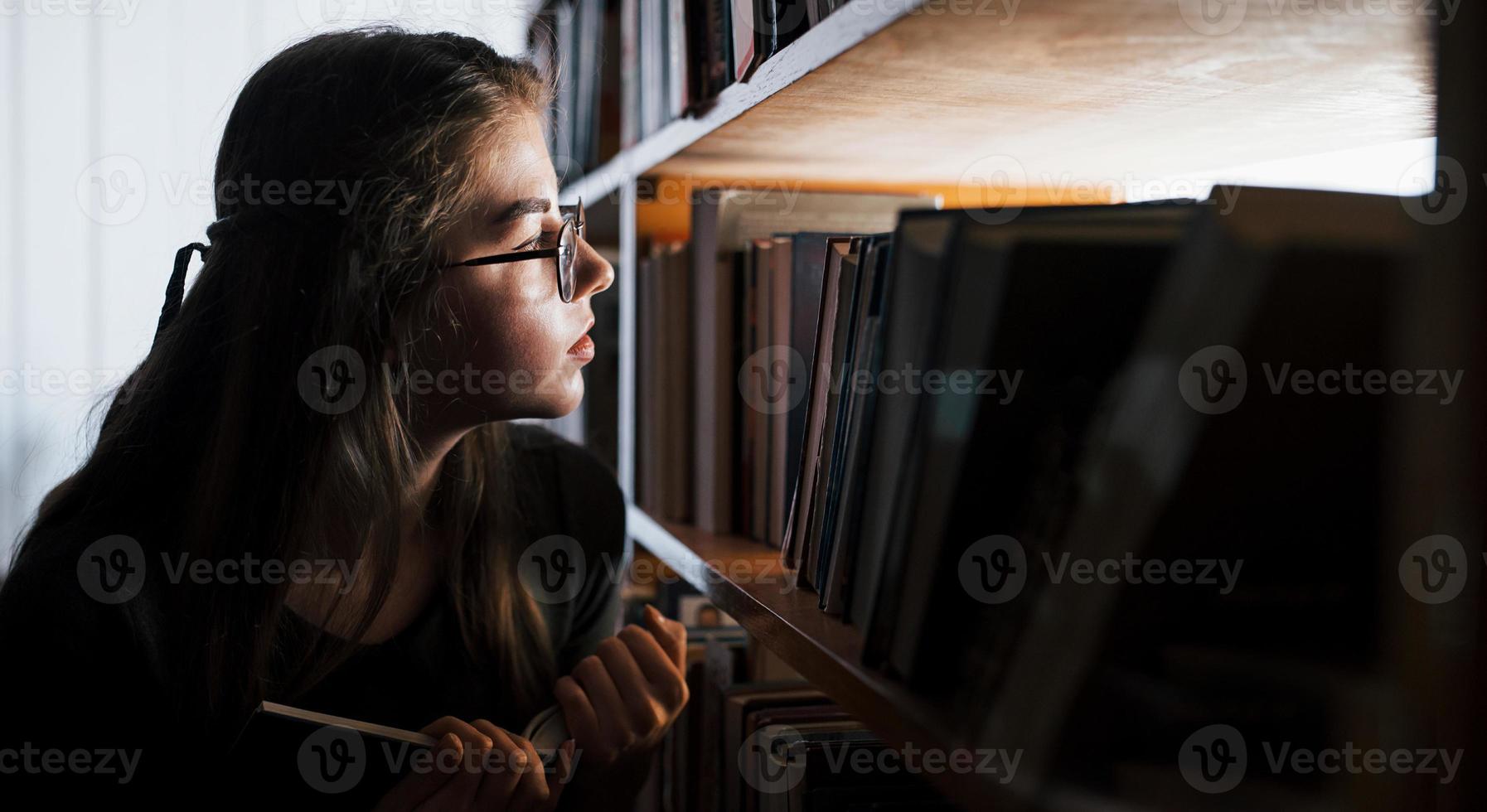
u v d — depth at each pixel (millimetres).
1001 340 463
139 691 816
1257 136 770
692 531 1173
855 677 544
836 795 708
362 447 853
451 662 984
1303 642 409
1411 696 379
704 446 1166
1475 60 349
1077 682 429
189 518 852
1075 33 505
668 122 1021
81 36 2098
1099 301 459
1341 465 407
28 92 2086
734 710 934
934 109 720
